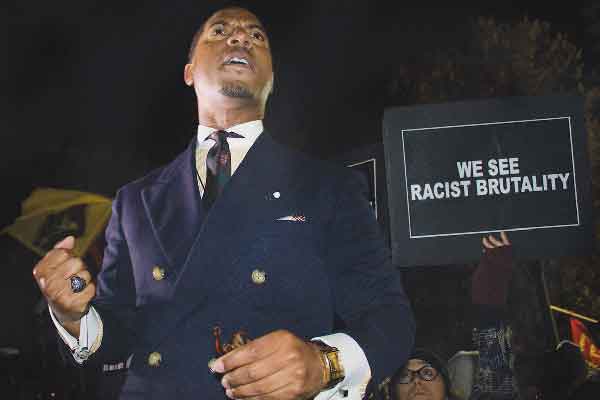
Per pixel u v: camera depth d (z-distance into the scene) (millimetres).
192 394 1722
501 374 3656
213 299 1779
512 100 2891
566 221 2834
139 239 1901
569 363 4281
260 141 1971
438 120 2891
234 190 1865
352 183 1962
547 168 2859
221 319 1763
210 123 2061
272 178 1909
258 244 1808
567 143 2867
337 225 1895
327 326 1830
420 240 2848
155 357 1768
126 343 1948
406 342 1777
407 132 2895
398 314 1811
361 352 1678
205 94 2043
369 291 1849
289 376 1503
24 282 8961
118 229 2002
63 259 1724
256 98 2023
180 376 1738
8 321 8703
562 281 8492
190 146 2045
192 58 2199
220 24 2090
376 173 3033
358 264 1871
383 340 1723
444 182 2865
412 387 4285
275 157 1954
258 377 1484
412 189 2869
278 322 1765
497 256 2803
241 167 1907
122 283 1991
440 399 4238
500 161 2869
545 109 2879
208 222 1819
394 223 2855
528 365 4219
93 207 7543
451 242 2844
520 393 3869
